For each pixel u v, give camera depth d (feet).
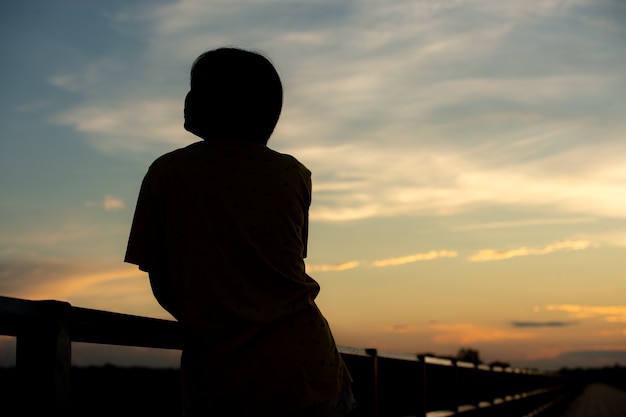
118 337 7.71
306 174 7.58
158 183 7.18
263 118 7.52
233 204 6.97
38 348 6.70
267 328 6.70
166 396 10.09
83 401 8.17
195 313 6.73
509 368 53.42
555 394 112.47
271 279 6.89
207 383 6.60
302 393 6.58
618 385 370.32
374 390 19.71
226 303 6.66
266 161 7.28
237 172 7.12
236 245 6.86
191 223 6.93
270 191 7.13
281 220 7.07
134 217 7.24
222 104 7.38
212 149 7.25
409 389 25.49
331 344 7.08
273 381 6.53
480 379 39.11
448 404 31.22
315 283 7.38
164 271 7.29
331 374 6.87
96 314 7.32
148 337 8.17
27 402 6.59
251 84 7.40
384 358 21.20
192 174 7.08
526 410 61.67
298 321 6.87
